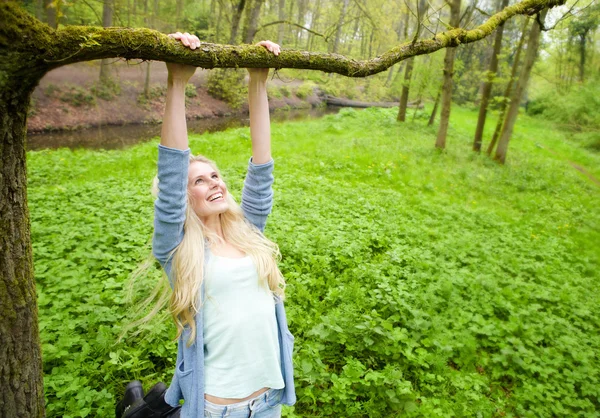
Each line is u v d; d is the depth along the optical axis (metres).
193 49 1.72
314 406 3.20
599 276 7.65
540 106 39.12
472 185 12.48
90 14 12.90
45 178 8.97
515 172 14.72
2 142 1.70
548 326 5.06
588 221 11.00
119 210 6.67
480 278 5.97
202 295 1.92
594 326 5.63
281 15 33.31
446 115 15.92
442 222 8.61
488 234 8.54
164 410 2.42
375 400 3.35
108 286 4.15
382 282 5.09
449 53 15.48
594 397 4.07
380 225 7.57
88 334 3.54
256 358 1.97
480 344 4.61
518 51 15.66
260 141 2.23
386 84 37.31
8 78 1.50
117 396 3.06
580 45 35.53
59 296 3.99
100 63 20.92
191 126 21.23
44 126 17.52
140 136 18.42
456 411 3.48
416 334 4.24
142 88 22.83
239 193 8.16
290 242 5.77
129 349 3.39
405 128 22.20
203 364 1.91
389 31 25.98
